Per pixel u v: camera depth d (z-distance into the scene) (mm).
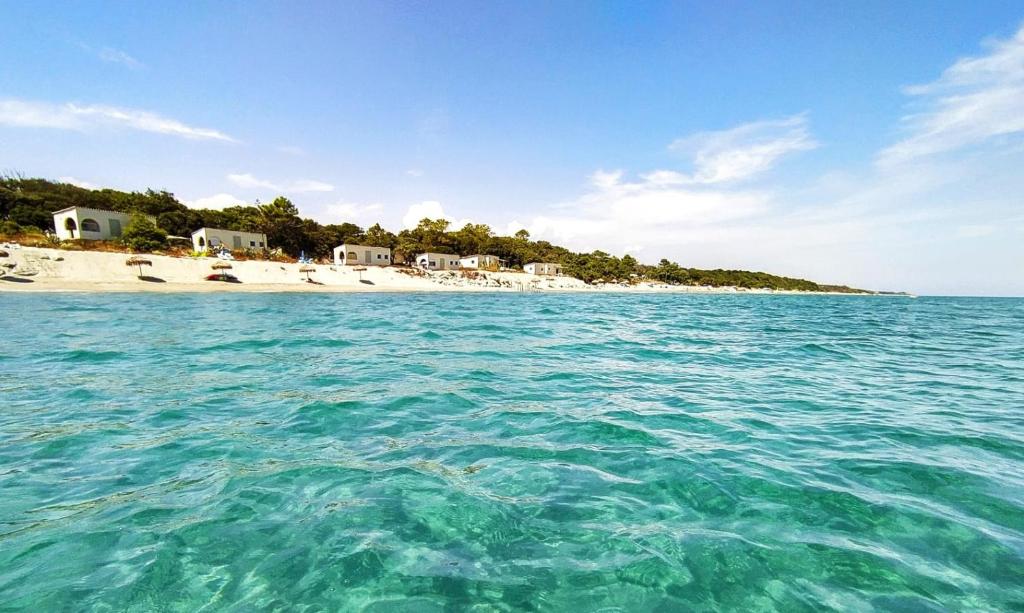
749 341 14531
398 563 2922
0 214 45688
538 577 2812
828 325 21375
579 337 14680
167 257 40312
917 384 8273
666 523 3414
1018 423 5879
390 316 20703
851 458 4652
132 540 3105
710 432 5434
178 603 2557
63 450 4637
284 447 4793
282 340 12469
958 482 4113
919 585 2752
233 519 3371
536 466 4391
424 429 5418
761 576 2842
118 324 14984
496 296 47781
